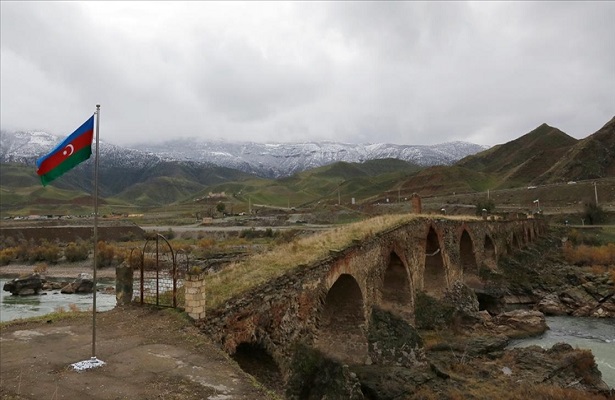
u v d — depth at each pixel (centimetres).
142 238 10906
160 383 1195
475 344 3419
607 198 12156
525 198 13825
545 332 4416
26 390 1126
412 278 3762
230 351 1753
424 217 4228
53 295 6919
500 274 5878
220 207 15738
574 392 2638
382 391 2475
